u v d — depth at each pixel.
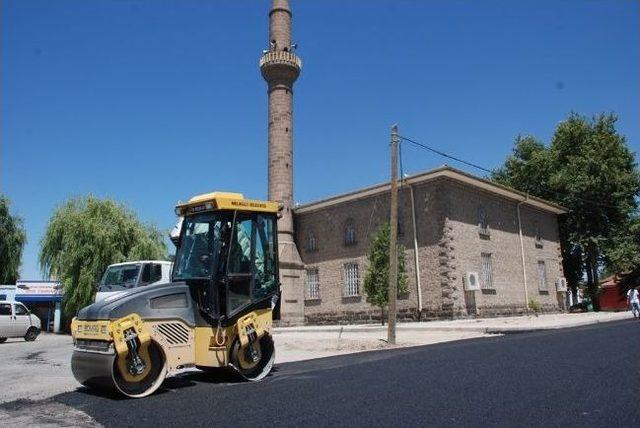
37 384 11.84
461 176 31.02
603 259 43.66
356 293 34.72
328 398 8.67
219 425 7.27
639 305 30.84
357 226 35.19
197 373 12.02
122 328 9.36
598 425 6.42
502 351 13.72
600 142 43.50
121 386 9.36
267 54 40.06
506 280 34.41
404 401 8.19
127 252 37.19
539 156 45.03
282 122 39.59
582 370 10.09
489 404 7.70
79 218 36.22
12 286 43.97
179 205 11.52
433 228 30.83
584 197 42.66
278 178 38.84
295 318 36.66
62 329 41.56
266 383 10.53
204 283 10.69
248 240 11.23
